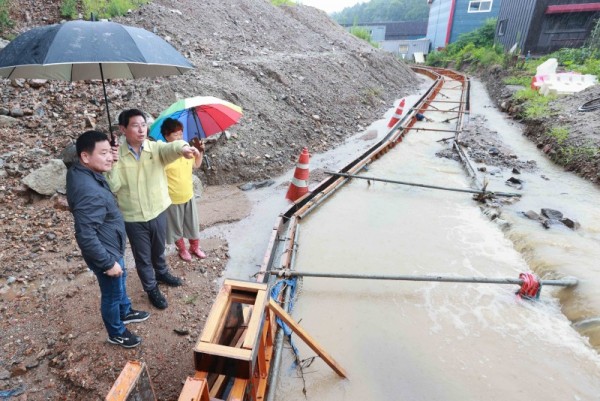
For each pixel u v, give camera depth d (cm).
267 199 622
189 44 1035
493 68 2192
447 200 656
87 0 927
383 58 2002
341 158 834
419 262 475
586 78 1270
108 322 298
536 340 357
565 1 2075
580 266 435
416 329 371
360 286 432
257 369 272
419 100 1520
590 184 714
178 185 385
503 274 452
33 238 432
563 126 928
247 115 806
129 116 296
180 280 395
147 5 1069
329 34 1909
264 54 1196
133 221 318
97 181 262
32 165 520
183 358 310
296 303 403
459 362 334
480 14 3519
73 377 285
